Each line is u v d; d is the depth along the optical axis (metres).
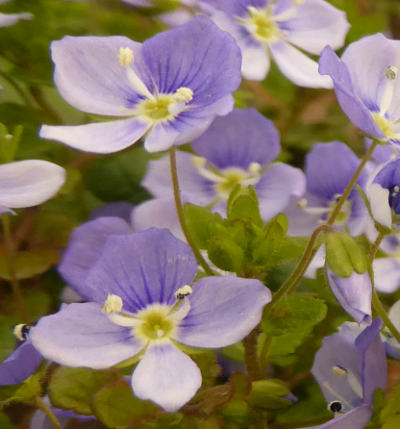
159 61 0.10
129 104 0.10
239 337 0.09
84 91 0.10
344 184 0.11
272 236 0.09
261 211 0.11
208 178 0.11
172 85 0.10
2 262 0.10
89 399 0.09
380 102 0.10
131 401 0.09
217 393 0.09
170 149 0.09
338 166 0.11
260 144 0.11
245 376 0.09
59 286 0.11
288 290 0.09
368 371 0.09
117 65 0.10
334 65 0.09
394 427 0.09
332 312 0.10
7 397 0.09
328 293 0.10
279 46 0.11
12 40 0.11
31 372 0.09
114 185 0.11
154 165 0.11
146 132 0.09
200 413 0.09
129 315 0.09
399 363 0.10
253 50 0.11
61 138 0.09
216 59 0.09
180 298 0.09
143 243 0.09
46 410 0.09
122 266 0.09
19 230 0.11
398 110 0.10
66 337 0.09
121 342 0.09
